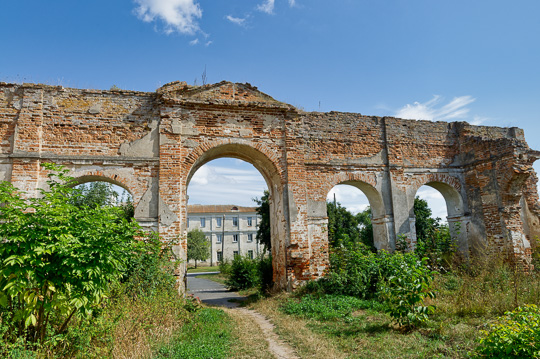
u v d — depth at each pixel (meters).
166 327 7.08
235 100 11.97
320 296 10.52
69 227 4.92
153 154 11.09
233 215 55.22
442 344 6.03
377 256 11.45
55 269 4.61
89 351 5.11
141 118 11.26
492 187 13.56
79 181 11.05
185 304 9.14
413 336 6.57
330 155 13.18
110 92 11.20
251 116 12.17
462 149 14.91
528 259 13.01
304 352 6.17
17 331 4.71
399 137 14.16
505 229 12.99
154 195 10.83
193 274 36.53
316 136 13.13
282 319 8.78
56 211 4.77
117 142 10.96
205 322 8.06
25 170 10.05
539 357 3.71
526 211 14.52
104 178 10.83
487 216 13.70
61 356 4.86
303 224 12.01
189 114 11.54
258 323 8.78
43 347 4.71
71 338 5.14
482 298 8.04
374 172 13.58
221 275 31.03
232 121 11.94
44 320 5.08
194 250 45.19
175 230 10.60
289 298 10.96
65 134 10.64
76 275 4.69
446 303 8.44
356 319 8.10
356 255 11.17
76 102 10.91
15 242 4.45
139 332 6.05
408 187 13.94
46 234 4.73
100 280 4.93
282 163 12.24
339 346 6.42
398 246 13.02
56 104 10.74
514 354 3.89
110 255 5.07
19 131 10.23
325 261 12.26
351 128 13.66
